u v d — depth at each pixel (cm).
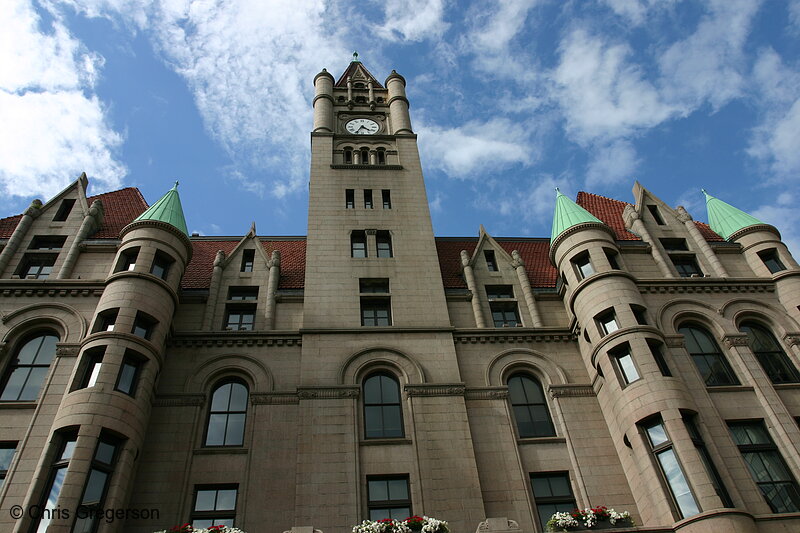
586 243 3225
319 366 2891
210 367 2888
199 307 3169
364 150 4191
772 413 2617
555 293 3400
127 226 3089
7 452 2364
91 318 2770
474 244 4047
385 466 2570
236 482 2531
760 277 3244
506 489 2564
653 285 3109
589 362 2995
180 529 2205
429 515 2416
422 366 2939
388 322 3203
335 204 3747
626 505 2544
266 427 2692
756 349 2953
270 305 3194
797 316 3031
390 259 3444
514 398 2955
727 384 2794
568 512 2356
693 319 3022
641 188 3809
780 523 2200
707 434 2450
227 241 4006
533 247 4097
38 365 2650
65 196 3416
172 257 3047
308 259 3388
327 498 2430
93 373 2523
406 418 2755
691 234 3538
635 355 2694
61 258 3062
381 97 4772
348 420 2694
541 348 3128
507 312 3362
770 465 2492
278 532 2373
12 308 2780
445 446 2638
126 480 2319
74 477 2164
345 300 3203
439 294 3297
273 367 2919
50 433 2295
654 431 2494
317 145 4159
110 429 2336
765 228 3469
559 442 2769
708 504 2200
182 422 2681
